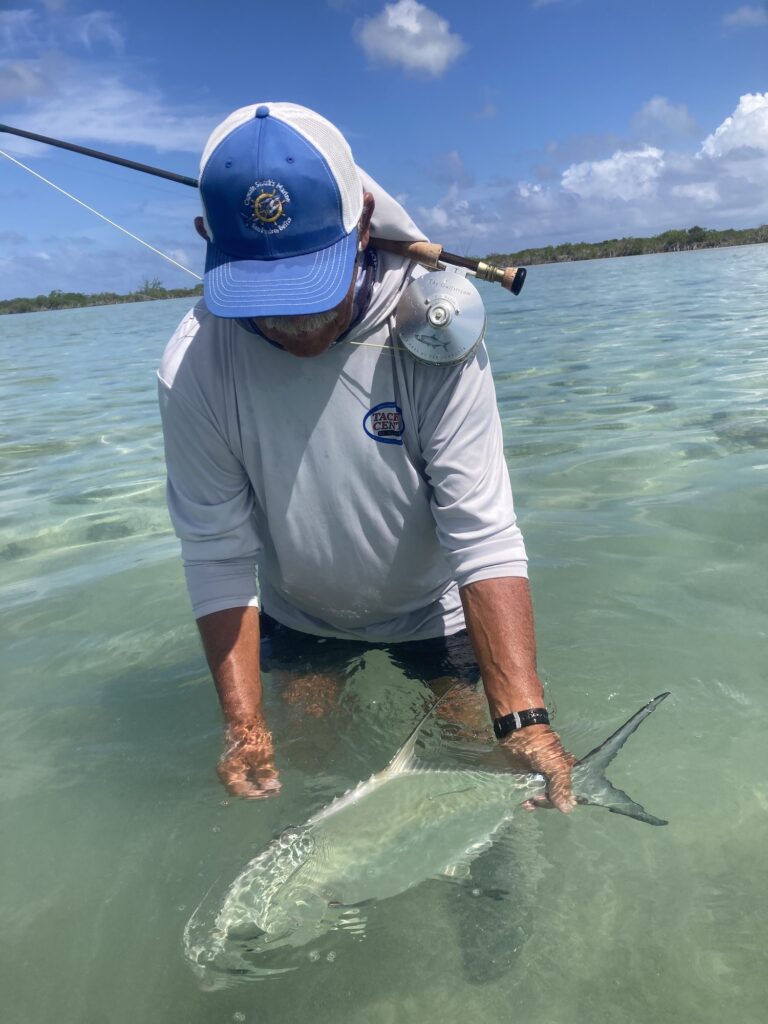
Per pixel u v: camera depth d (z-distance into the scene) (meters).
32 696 2.84
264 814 2.14
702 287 18.66
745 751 2.24
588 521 4.02
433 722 2.45
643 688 2.57
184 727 2.58
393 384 2.26
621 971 1.63
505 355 10.18
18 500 5.15
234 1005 1.62
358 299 2.16
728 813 2.02
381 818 1.92
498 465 2.33
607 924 1.73
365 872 1.84
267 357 2.24
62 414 8.32
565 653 2.80
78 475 5.69
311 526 2.45
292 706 2.55
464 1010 1.58
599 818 2.01
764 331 10.05
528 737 2.10
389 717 2.50
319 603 2.69
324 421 2.29
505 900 1.80
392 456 2.35
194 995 1.65
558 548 3.71
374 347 2.23
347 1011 1.60
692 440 5.27
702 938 1.68
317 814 1.95
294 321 1.99
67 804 2.24
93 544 4.30
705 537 3.70
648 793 2.11
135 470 5.72
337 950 1.71
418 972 1.66
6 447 6.81
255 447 2.34
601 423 5.98
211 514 2.40
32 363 14.34
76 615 3.45
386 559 2.53
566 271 35.12
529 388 7.70
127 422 7.59
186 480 2.41
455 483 2.29
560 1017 1.55
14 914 1.88
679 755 2.24
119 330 21.92
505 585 2.23
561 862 1.89
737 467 4.62
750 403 6.15
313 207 1.93
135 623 3.34
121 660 3.05
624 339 10.60
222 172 1.94
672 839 1.94
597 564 3.51
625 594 3.22
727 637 2.85
